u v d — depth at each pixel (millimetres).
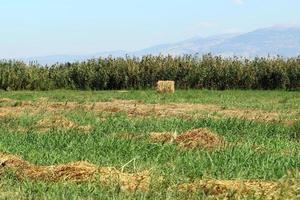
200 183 11125
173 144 16781
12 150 15906
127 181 11422
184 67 61125
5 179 11836
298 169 12656
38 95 44625
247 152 15211
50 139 17828
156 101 38156
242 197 10148
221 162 13594
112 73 61312
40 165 13820
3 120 24312
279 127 22016
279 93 49406
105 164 13711
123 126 21828
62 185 11055
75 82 61688
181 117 26234
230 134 20062
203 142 17047
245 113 29578
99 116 26406
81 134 19031
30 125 22781
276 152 15758
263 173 12414
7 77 59469
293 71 59312
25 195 10406
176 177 11711
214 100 39031
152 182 11180
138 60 61844
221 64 60906
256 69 60500
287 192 10109
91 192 10617
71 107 32375
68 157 14555
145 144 16422
